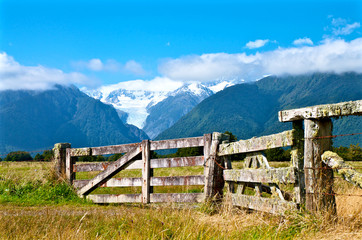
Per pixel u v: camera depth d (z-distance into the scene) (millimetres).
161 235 6090
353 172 5770
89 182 12992
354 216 6145
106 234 6316
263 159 7676
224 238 5895
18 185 14023
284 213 6492
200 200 10219
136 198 11680
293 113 6578
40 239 6102
